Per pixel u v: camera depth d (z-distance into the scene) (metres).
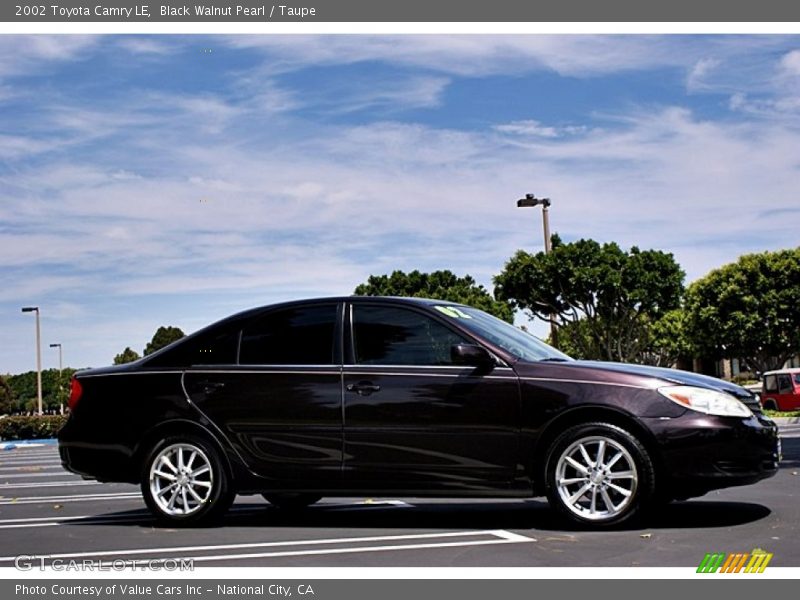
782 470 10.85
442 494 7.13
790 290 47.59
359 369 7.38
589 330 34.97
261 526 7.66
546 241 28.39
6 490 12.19
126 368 8.07
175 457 7.80
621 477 6.72
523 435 6.94
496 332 7.51
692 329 51.56
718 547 6.00
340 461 7.33
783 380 34.66
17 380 135.25
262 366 7.64
